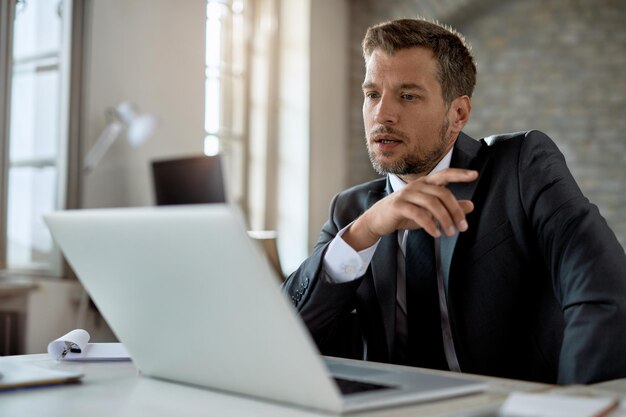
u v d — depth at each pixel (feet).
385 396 2.56
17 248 11.92
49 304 11.57
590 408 2.20
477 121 20.95
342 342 5.20
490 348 4.79
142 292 2.95
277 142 18.90
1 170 11.37
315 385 2.48
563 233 4.54
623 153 19.88
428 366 4.96
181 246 2.58
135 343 3.29
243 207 18.48
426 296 4.95
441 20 20.58
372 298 5.00
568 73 20.24
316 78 19.02
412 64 5.13
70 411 2.64
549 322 4.76
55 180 12.06
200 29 14.97
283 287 4.67
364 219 4.31
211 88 17.39
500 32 20.67
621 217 19.84
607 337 3.79
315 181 18.94
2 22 11.35
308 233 18.56
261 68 18.61
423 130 5.17
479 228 4.95
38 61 12.01
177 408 2.67
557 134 20.33
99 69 12.57
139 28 13.43
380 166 5.26
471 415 2.44
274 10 18.75
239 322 2.61
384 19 20.36
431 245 4.94
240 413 2.55
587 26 20.10
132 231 2.75
